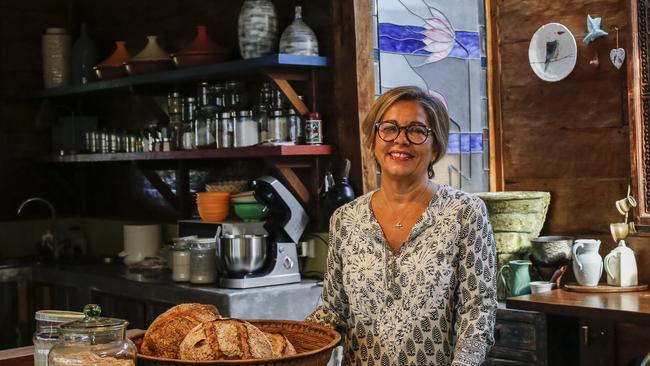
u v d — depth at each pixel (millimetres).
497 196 4250
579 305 3521
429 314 2293
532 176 4527
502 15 4633
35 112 6070
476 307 2260
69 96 5973
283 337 2092
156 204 5629
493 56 4688
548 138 4453
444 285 2291
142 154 5078
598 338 3611
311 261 4492
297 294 4195
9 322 5414
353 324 2395
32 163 6059
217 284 4340
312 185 4453
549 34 4414
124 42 5480
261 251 4199
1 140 5922
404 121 2309
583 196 4309
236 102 4695
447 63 4547
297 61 4215
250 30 4387
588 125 4285
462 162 4594
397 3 4371
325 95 4398
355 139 4242
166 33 5453
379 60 4297
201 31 4727
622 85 4152
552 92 4430
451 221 2305
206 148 4699
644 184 4043
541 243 4145
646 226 4020
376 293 2342
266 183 4254
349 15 4219
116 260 5449
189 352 1919
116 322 1881
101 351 1813
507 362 3857
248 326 1980
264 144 4316
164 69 5062
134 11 5695
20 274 5445
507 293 4172
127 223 5801
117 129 5727
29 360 2479
